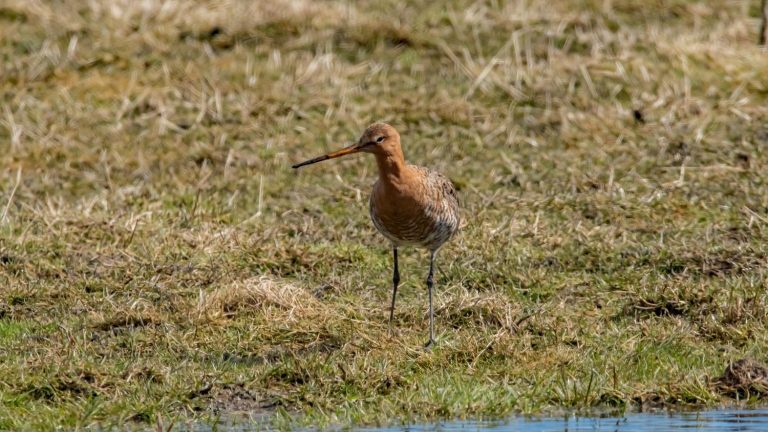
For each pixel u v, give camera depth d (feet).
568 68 62.95
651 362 35.29
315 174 55.83
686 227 48.85
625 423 31.73
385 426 31.76
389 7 71.67
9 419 31.73
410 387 33.86
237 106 61.21
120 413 32.30
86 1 70.28
